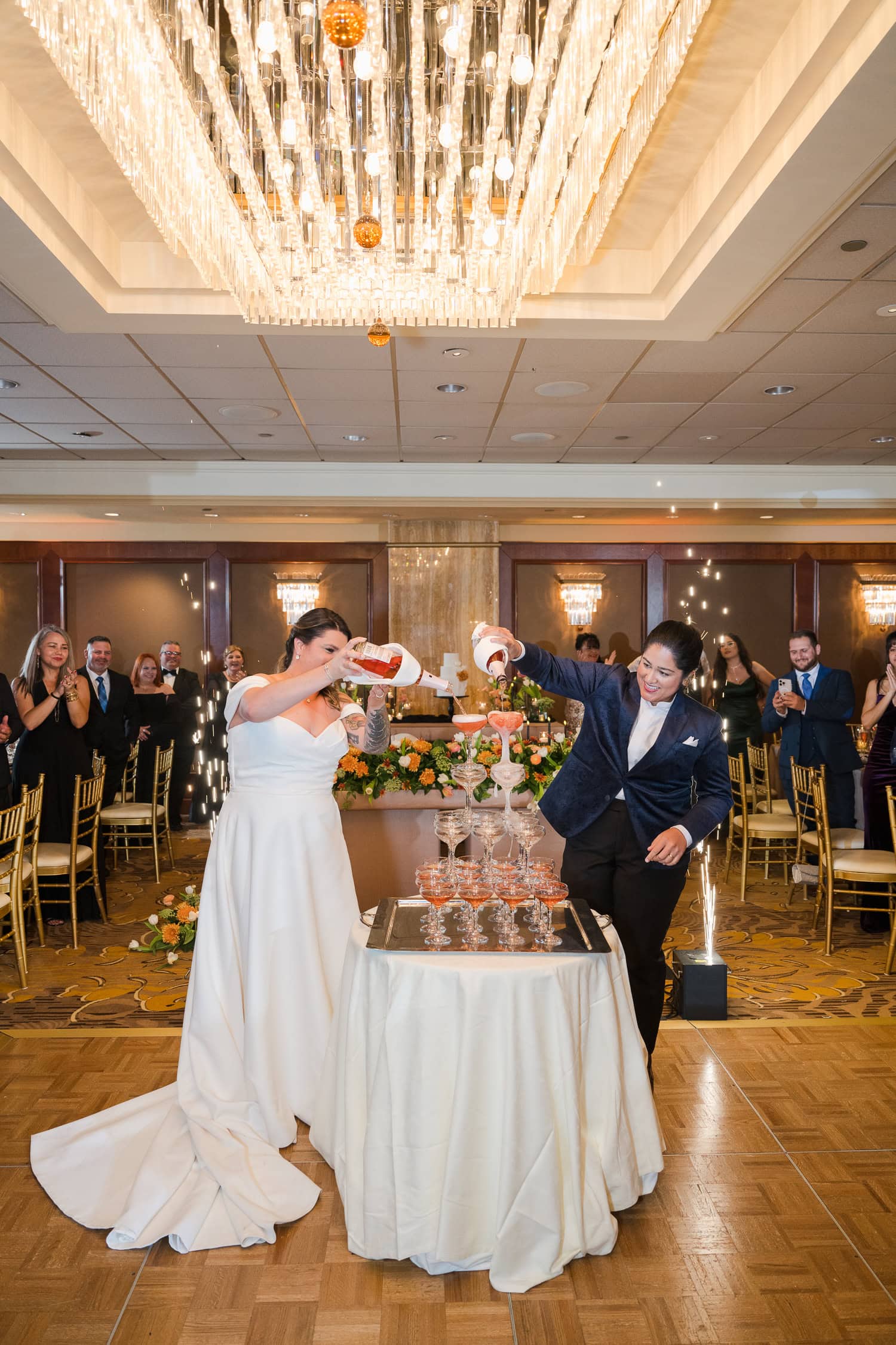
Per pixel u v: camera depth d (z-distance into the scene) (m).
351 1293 2.40
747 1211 2.76
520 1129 2.40
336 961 3.23
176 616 11.13
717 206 3.87
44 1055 3.86
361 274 3.85
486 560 9.81
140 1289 2.42
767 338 5.23
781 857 7.90
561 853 5.35
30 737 5.95
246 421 7.12
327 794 3.28
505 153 3.17
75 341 5.21
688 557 11.34
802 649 6.86
